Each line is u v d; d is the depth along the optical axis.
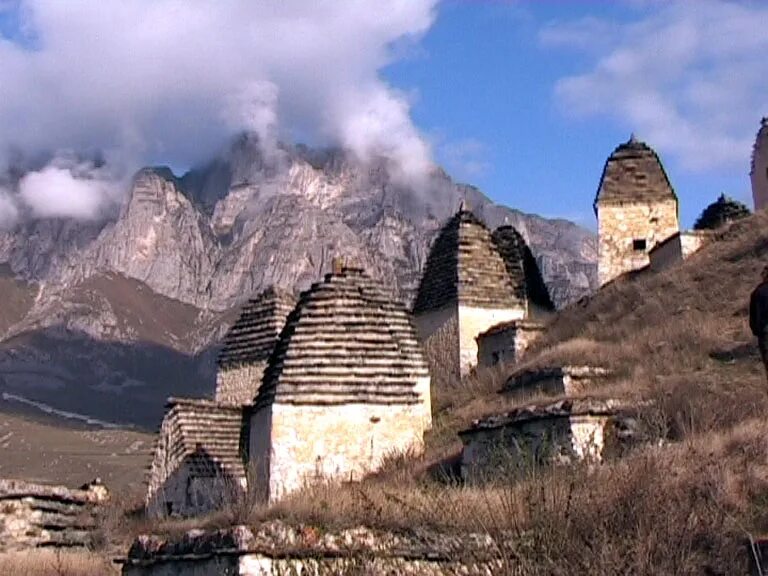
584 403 20.86
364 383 27.00
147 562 14.44
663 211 48.88
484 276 44.41
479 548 11.31
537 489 11.66
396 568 11.73
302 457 26.09
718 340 28.95
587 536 9.80
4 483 24.70
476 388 35.59
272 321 36.50
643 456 13.98
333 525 12.62
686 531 10.81
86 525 25.94
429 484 19.69
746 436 16.03
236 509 14.94
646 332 33.03
